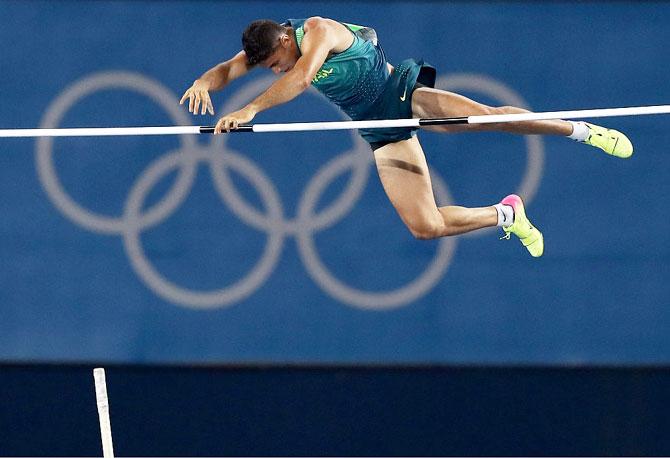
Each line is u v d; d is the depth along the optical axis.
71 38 28.08
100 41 28.06
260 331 28.19
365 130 22.27
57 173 28.23
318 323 28.12
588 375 27.91
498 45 27.72
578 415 27.91
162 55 28.02
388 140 22.09
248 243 28.19
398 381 28.09
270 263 28.17
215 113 28.02
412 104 21.73
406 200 22.11
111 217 28.25
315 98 28.00
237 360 28.23
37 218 28.25
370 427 28.08
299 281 28.12
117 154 28.23
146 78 28.08
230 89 28.00
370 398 28.11
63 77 28.11
